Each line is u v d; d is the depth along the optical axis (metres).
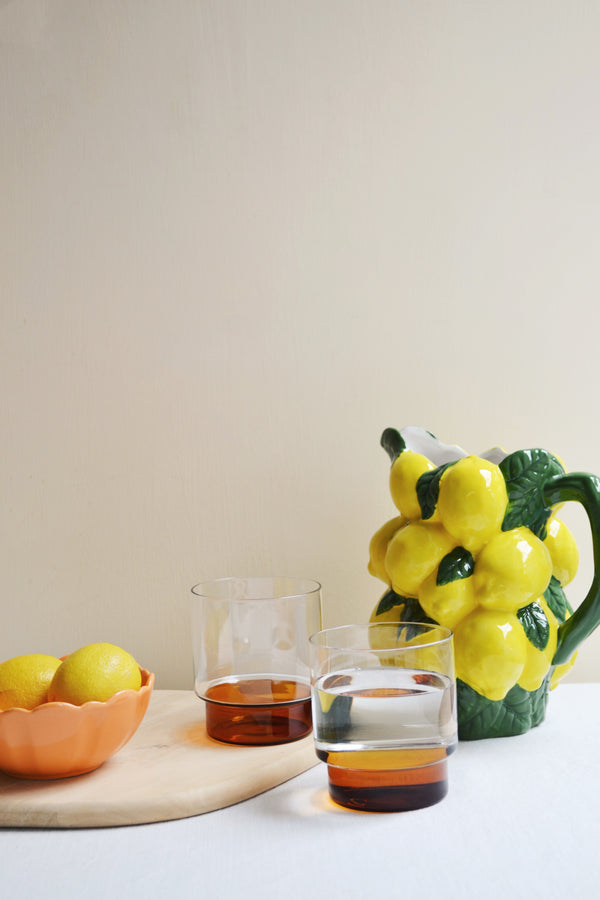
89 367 0.96
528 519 0.74
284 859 0.58
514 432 0.94
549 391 0.93
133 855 0.60
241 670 0.77
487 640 0.71
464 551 0.73
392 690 0.66
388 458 0.94
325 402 0.94
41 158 0.95
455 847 0.59
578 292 0.92
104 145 0.95
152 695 0.91
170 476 0.96
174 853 0.60
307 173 0.93
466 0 0.91
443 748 0.65
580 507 0.94
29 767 0.67
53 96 0.95
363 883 0.55
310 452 0.95
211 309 0.95
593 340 0.93
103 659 0.69
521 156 0.92
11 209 0.96
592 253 0.92
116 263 0.95
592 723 0.81
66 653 0.98
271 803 0.68
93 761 0.68
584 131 0.91
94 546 0.97
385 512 0.94
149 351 0.95
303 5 0.92
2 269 0.96
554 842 0.60
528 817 0.63
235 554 0.95
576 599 0.94
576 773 0.70
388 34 0.92
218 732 0.77
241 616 0.77
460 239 0.93
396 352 0.94
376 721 0.64
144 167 0.94
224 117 0.93
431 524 0.75
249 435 0.95
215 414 0.95
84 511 0.97
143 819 0.64
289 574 0.95
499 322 0.93
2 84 0.95
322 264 0.94
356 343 0.94
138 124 0.94
